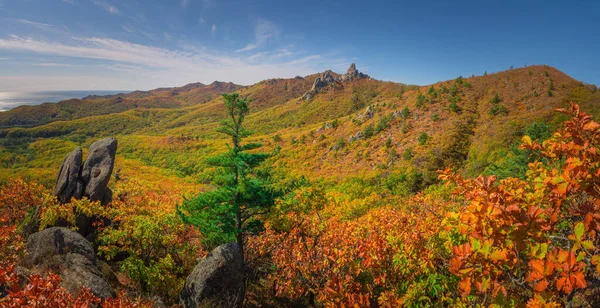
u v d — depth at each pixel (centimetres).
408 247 694
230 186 1454
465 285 285
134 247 1403
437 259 683
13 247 743
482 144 7475
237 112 1448
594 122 305
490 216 279
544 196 343
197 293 1053
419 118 10488
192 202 1446
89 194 1716
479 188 305
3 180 5391
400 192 5603
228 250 1166
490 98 11312
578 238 251
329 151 10919
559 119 7350
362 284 845
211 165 1482
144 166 11662
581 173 291
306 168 9844
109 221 1734
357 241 810
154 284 1183
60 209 1499
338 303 728
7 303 389
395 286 748
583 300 411
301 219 1423
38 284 411
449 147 7769
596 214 261
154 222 1338
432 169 6788
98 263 1127
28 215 1916
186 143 16925
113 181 4469
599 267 242
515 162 2811
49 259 975
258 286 1440
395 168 7369
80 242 1133
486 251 275
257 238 1351
